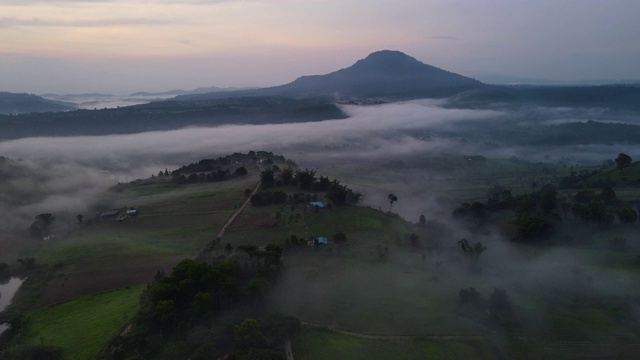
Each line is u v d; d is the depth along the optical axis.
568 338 77.06
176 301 84.44
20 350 77.25
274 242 126.44
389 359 71.38
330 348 74.06
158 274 102.69
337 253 116.25
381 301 90.25
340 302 89.31
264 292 87.31
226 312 82.75
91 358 75.88
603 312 85.25
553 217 137.75
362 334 78.31
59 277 111.19
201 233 138.88
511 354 73.00
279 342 74.19
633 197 157.62
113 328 84.50
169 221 152.00
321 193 177.75
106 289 104.06
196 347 71.69
